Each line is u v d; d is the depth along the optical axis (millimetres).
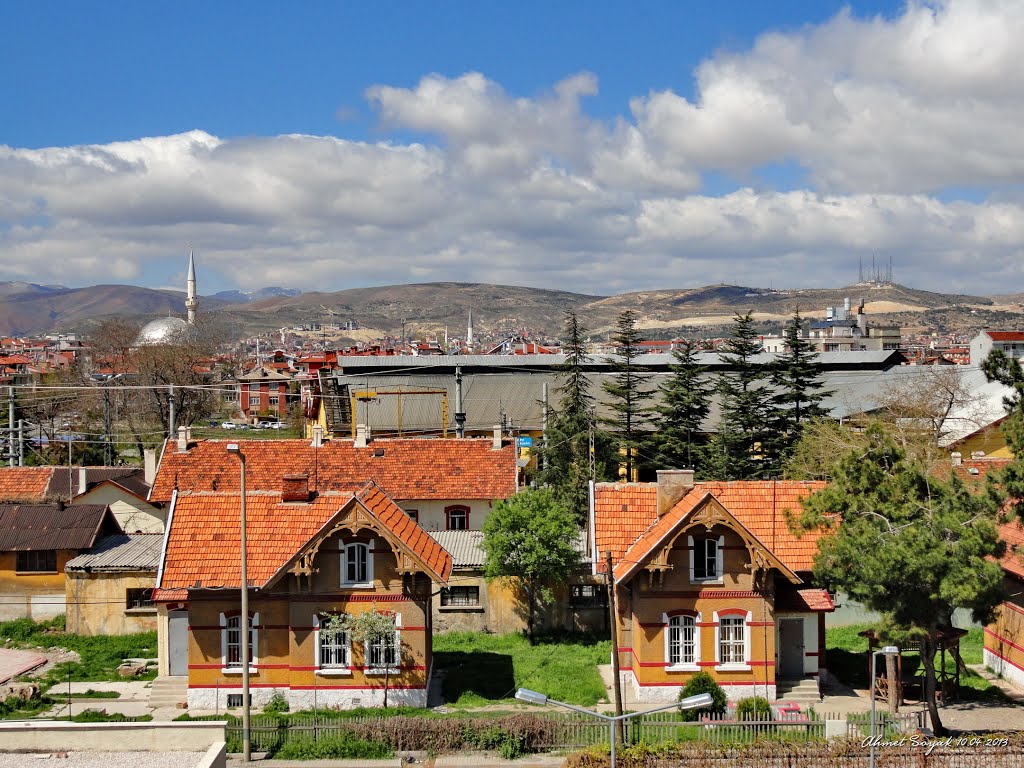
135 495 66188
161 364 144500
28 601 59656
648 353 125500
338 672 45312
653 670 45250
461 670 50406
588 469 74875
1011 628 47375
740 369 85375
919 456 63438
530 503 56906
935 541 38125
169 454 69438
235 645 45750
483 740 39812
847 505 41500
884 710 42125
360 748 39562
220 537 46812
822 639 47312
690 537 45469
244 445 70125
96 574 57500
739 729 39094
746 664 45188
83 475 67375
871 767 33750
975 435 75062
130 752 35500
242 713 44406
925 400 77312
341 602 45312
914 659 51094
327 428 107312
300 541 46562
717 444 81438
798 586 47344
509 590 57062
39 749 35562
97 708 45406
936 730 39125
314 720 41062
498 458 69125
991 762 34906
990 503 39906
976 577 37344
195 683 45406
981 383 83812
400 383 116500
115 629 57469
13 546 59094
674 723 38875
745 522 48625
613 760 33031
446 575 45938
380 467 68625
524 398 114438
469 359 123625
